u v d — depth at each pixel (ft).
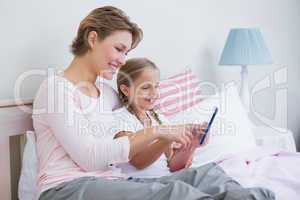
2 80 5.15
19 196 4.82
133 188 3.90
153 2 6.91
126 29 4.92
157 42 7.02
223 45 8.33
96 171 4.46
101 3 6.19
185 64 7.55
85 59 4.87
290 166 5.68
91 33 4.81
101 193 3.94
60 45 5.73
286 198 4.60
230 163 5.63
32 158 4.80
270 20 9.30
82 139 4.27
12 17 5.20
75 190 4.06
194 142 5.11
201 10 7.80
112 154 4.32
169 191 3.69
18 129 5.02
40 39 5.50
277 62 9.54
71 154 4.32
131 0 6.57
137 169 5.00
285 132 8.05
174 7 7.27
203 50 7.91
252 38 7.72
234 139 6.19
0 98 5.14
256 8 8.94
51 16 5.60
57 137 4.34
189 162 5.23
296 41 10.02
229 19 8.39
